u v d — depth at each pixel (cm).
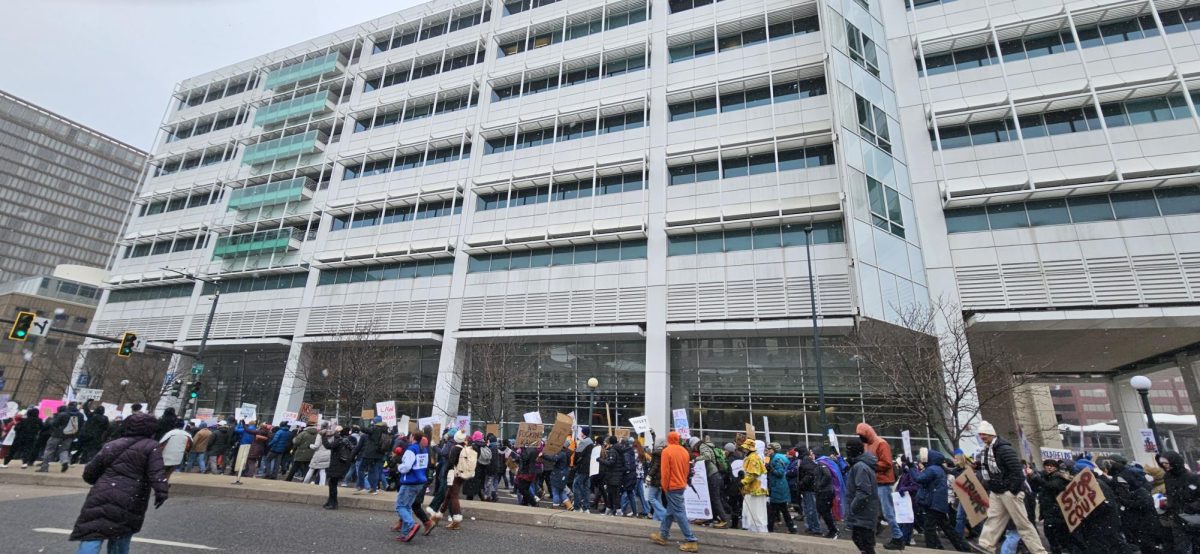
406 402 2619
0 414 1777
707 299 2197
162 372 3166
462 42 3294
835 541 812
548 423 2308
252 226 3388
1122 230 1814
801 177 2228
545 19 3048
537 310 2466
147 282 3562
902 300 1903
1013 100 2033
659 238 2359
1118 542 691
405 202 2988
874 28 2384
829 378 2012
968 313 1908
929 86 2230
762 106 2412
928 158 2144
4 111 10781
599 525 908
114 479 480
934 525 901
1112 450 7262
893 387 1650
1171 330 2008
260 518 898
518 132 2891
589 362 2353
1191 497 728
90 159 11744
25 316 1759
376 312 2806
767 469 1026
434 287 2738
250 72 4016
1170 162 1805
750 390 2097
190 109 4197
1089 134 1945
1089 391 9988
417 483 797
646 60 2714
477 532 863
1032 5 2136
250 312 3144
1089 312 1764
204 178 3788
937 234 2038
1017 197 1947
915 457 1830
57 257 10838
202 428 1548
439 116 3177
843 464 1111
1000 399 2764
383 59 3531
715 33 2597
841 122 2055
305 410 2203
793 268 2112
